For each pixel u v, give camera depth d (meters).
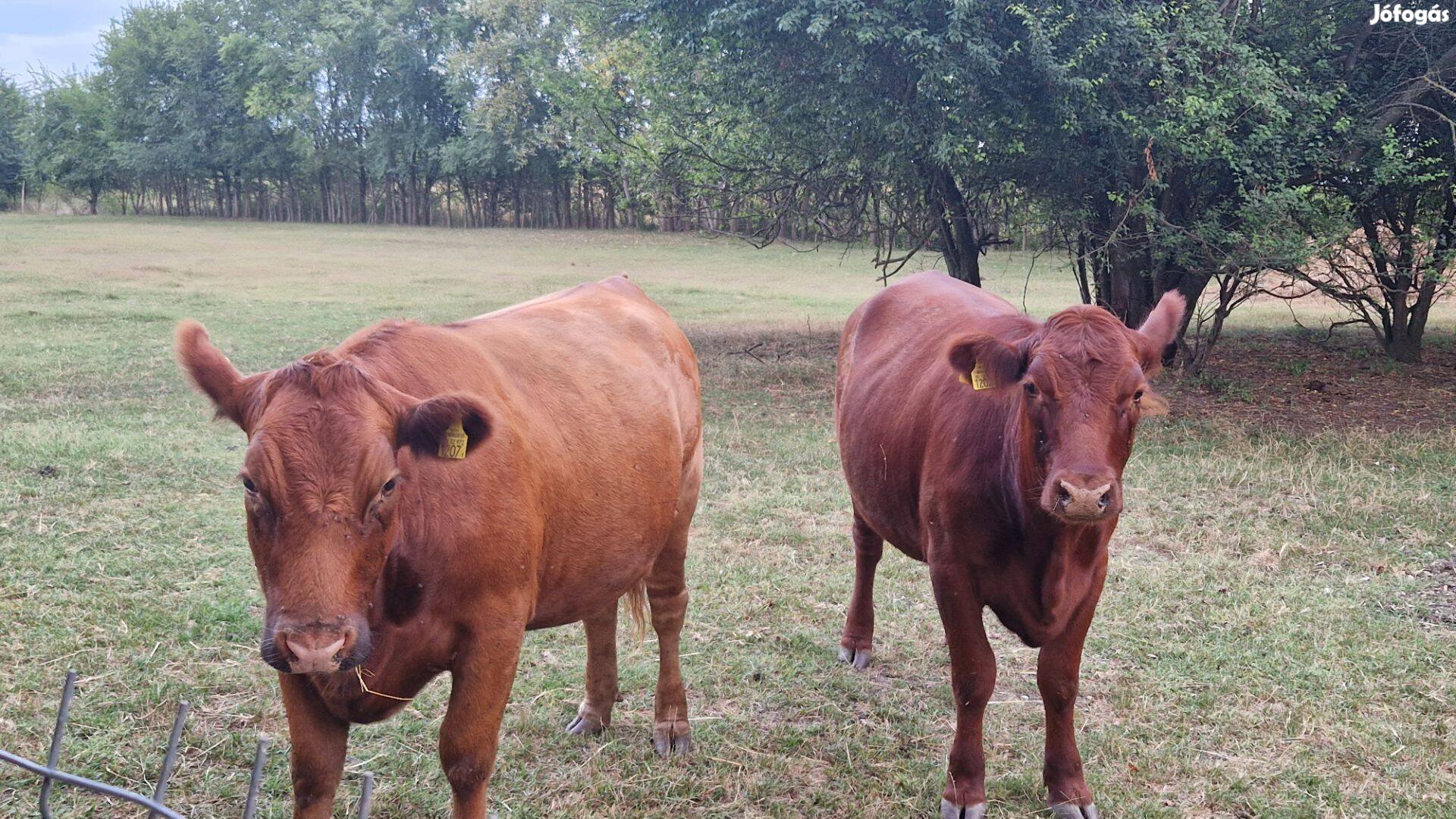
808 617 5.80
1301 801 4.04
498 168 54.22
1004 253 34.38
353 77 58.81
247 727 4.37
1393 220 13.18
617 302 4.65
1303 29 12.28
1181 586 6.17
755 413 10.93
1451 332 17.64
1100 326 3.64
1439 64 11.91
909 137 11.22
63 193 79.88
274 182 69.25
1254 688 4.95
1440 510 7.49
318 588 2.46
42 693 4.51
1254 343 16.20
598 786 4.10
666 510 4.19
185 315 17.81
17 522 6.54
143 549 6.22
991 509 3.90
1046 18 10.41
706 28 11.82
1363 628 5.59
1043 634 3.95
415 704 4.68
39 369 12.01
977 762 4.03
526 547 3.22
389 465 2.61
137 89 67.31
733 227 40.34
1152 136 10.59
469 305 20.84
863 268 33.53
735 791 4.14
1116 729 4.59
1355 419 10.80
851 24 10.84
